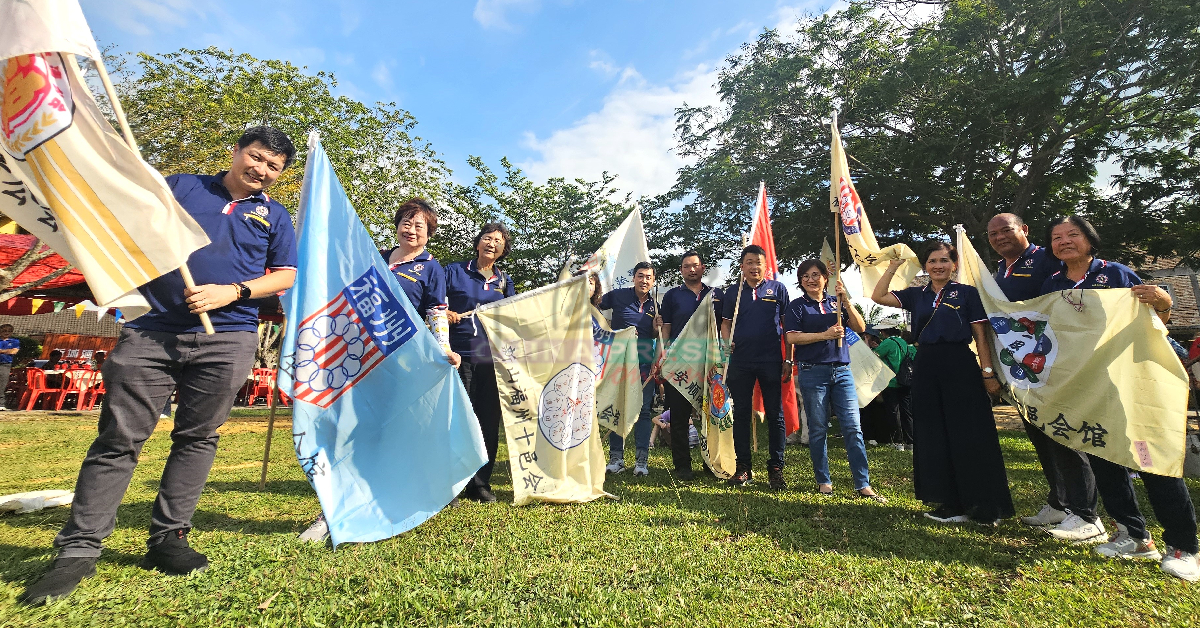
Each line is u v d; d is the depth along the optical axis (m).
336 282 3.06
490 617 1.94
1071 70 11.74
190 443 2.42
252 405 14.65
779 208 15.82
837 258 4.53
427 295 3.65
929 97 13.53
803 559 2.59
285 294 2.95
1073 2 12.00
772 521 3.26
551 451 3.74
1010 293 3.52
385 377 3.06
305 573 2.27
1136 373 2.71
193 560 2.31
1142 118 12.54
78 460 5.35
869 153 14.79
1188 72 11.11
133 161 2.17
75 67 2.12
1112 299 2.81
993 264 14.17
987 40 13.07
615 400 4.67
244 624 1.86
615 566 2.44
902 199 14.34
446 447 3.11
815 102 14.95
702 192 15.72
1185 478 4.71
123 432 2.24
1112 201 13.84
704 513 3.37
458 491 3.08
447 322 3.61
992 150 13.48
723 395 4.62
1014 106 11.99
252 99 13.59
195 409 2.40
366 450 2.97
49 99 2.09
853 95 14.31
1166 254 12.92
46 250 5.85
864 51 14.84
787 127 15.60
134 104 12.52
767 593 2.20
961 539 3.02
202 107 12.92
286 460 5.44
